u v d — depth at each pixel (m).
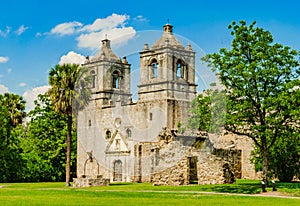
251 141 53.03
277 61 31.81
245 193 29.05
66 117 59.09
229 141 54.44
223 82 31.53
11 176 54.72
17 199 23.66
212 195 26.77
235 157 52.66
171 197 25.05
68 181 41.50
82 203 21.00
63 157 57.84
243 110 32.09
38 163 56.53
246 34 32.28
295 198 25.23
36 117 59.72
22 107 62.66
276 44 31.94
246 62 32.09
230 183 37.91
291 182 39.62
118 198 24.28
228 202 22.05
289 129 32.72
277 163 40.28
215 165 37.69
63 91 39.69
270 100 30.72
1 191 32.06
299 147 38.88
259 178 51.62
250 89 31.38
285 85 31.19
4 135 54.97
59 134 58.72
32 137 59.19
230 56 31.58
